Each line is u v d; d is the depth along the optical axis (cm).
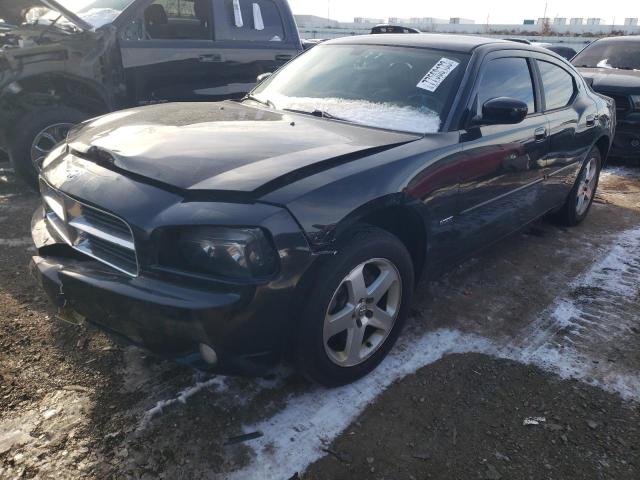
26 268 358
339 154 242
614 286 386
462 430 239
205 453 218
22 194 511
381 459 221
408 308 281
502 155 326
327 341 238
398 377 271
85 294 221
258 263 202
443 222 288
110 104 515
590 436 240
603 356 300
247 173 215
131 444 220
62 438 221
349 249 229
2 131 493
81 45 484
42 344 279
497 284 379
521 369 284
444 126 294
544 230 493
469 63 321
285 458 218
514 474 218
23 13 525
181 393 249
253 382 260
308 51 400
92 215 227
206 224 198
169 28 536
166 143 243
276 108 336
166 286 205
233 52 568
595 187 516
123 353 275
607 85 694
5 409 233
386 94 321
